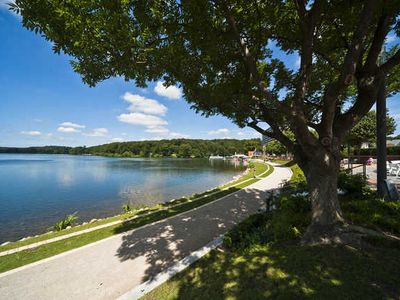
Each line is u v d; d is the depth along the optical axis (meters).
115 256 5.87
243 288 3.38
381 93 7.63
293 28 6.22
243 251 4.89
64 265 5.50
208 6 4.63
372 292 2.86
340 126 5.02
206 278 3.96
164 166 56.50
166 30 4.73
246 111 6.23
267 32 6.11
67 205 17.39
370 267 3.38
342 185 8.38
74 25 3.45
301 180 13.23
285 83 7.47
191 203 11.60
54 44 4.23
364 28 3.68
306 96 7.56
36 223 13.23
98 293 4.35
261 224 6.54
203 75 6.41
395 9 4.31
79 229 8.35
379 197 7.41
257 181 18.52
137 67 4.51
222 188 15.80
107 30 3.54
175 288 3.91
